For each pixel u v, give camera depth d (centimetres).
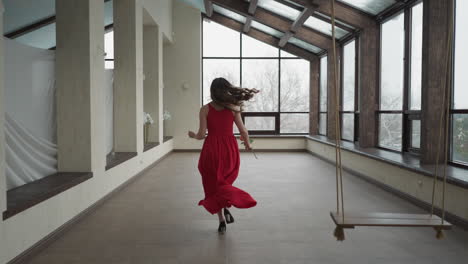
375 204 428
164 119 976
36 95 380
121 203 438
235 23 995
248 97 317
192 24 1020
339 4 614
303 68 1055
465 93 392
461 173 365
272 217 376
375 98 637
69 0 390
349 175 641
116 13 604
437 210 374
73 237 313
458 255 269
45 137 396
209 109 314
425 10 416
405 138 545
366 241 301
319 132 1023
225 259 263
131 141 611
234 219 368
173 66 1021
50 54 402
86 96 395
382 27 617
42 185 323
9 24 684
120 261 260
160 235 318
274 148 1030
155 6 777
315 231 329
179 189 522
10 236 242
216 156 307
